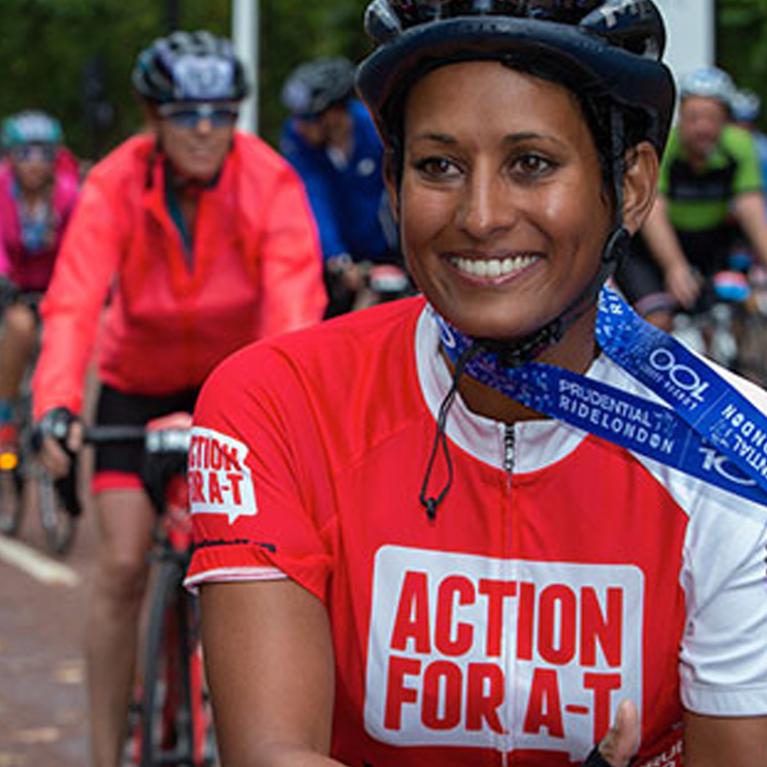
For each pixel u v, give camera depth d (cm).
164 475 539
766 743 242
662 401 245
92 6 3925
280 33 3484
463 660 246
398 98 236
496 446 246
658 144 244
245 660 240
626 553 244
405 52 227
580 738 247
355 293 1161
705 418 242
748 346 1315
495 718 247
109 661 560
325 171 1131
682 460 242
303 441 250
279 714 237
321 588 246
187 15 3841
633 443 242
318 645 244
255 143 579
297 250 566
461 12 228
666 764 256
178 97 547
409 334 257
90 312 550
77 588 1048
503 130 227
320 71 1116
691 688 245
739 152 1213
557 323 239
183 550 554
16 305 1179
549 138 228
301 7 3441
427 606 247
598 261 238
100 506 561
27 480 1224
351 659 250
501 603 246
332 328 263
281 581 243
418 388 252
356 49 3200
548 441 246
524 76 226
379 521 248
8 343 1180
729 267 1265
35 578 1077
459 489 247
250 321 581
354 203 1141
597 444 246
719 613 242
